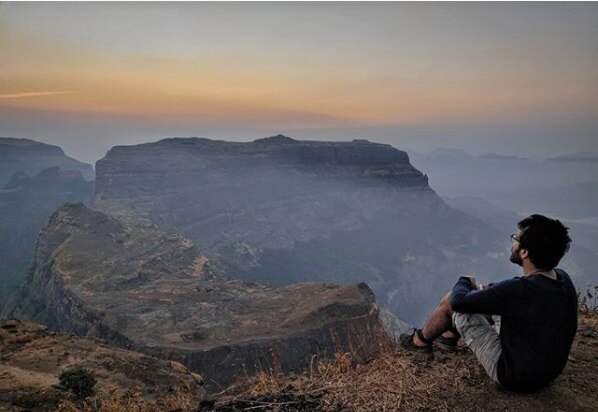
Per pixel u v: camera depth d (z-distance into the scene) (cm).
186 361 3403
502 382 341
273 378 451
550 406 334
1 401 706
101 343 1224
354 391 386
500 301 327
